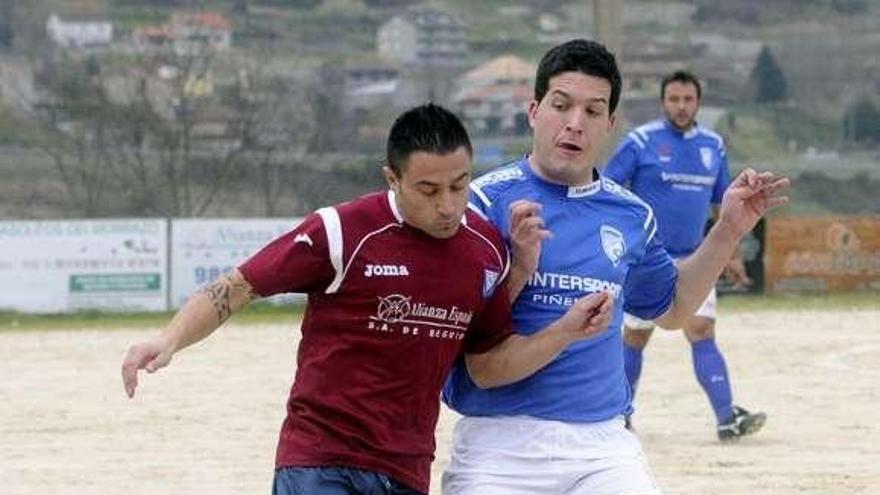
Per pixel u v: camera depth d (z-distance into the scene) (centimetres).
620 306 1153
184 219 4978
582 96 1127
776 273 5272
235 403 2791
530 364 1088
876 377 3133
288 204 5769
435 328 1055
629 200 1164
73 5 6150
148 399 2850
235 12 6300
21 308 4753
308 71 6228
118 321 4547
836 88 6931
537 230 1074
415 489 1058
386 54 6512
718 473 2084
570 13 7119
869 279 5331
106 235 4831
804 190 6419
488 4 7069
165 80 5938
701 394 2889
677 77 2375
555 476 1119
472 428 1139
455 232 1059
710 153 2392
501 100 6506
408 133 1019
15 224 4769
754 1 7269
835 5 7150
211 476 2112
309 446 1043
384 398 1048
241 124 5909
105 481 2078
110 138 5753
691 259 1205
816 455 2225
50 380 3134
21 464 2208
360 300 1042
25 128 5788
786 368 3288
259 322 4472
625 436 1145
